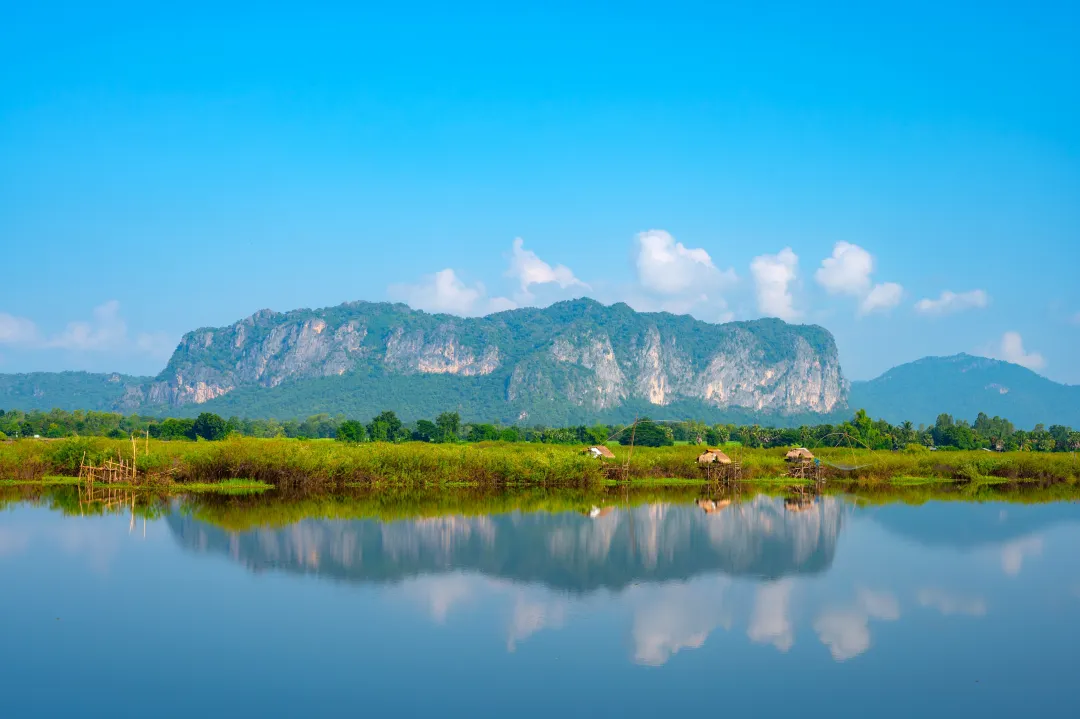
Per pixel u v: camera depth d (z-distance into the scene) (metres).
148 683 16.56
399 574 25.39
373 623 20.50
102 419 171.62
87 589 23.30
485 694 16.16
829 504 44.28
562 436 158.25
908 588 24.62
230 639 19.20
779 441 162.88
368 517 36.16
